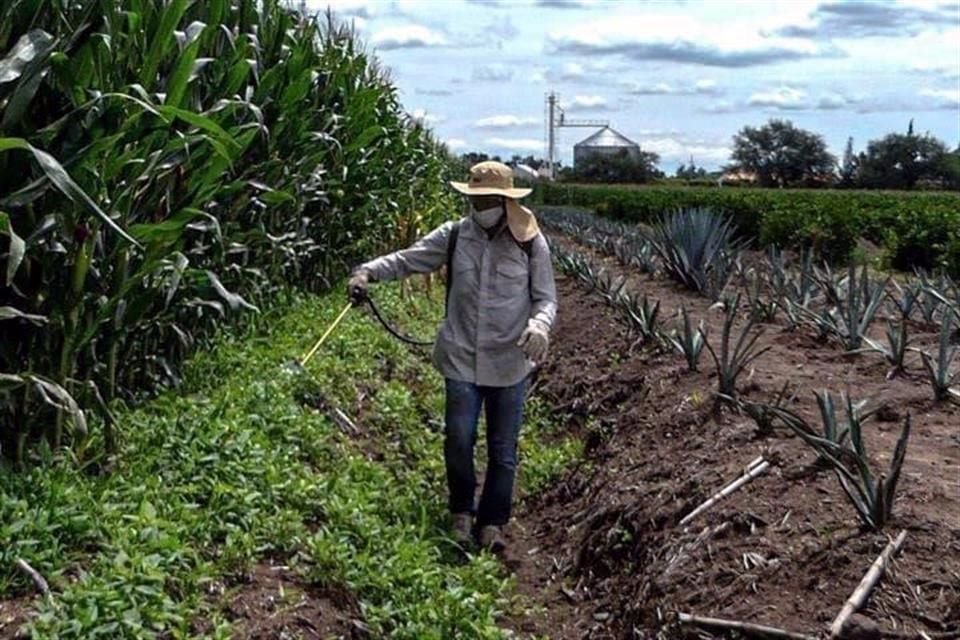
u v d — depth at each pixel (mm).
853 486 4316
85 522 3906
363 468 5723
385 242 12227
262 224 7562
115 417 4906
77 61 4391
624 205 39500
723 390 6133
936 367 7074
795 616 3779
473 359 5621
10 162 4254
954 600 3643
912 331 9148
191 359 6367
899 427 5637
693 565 4398
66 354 4555
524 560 5836
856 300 8133
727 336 6156
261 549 4293
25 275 4473
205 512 4363
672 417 6438
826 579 3910
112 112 4289
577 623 4996
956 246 16094
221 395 5789
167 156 4871
